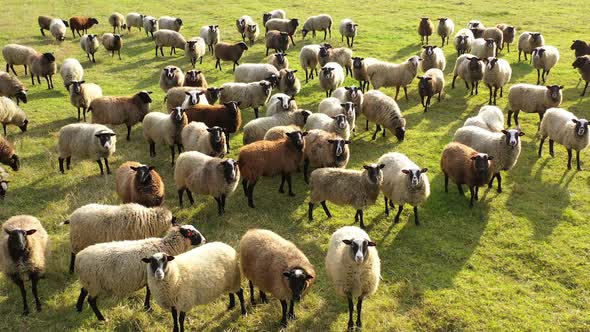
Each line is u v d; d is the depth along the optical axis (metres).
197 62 30.44
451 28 33.50
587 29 35.50
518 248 12.97
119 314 10.63
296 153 15.13
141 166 12.96
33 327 10.37
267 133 16.58
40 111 22.47
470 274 12.05
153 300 11.15
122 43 34.66
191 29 38.16
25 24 39.12
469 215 14.50
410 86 25.91
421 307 11.00
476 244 13.19
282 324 10.50
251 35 34.31
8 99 19.38
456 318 10.64
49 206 14.74
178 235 10.70
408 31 37.09
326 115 18.44
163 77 23.34
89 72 28.30
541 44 28.31
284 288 9.87
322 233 13.77
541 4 44.06
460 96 24.14
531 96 19.62
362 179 13.23
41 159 17.95
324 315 10.84
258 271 10.20
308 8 45.75
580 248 12.86
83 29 36.72
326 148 15.64
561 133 16.83
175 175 14.80
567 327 10.34
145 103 19.53
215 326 10.52
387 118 19.02
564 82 25.42
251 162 14.62
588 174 16.70
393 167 14.11
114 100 18.98
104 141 16.02
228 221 14.28
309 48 26.52
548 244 13.08
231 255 10.45
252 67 23.89
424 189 13.49
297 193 15.92
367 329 10.42
